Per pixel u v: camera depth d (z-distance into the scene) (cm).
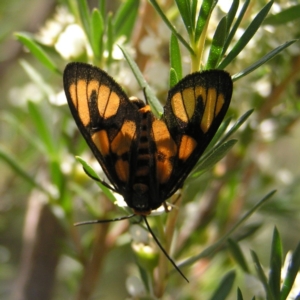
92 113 18
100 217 20
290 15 18
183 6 17
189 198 21
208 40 19
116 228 21
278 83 21
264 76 20
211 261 22
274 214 22
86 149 21
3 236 30
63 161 21
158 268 18
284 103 21
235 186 22
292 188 23
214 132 17
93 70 18
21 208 25
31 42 19
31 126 26
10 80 30
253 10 19
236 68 20
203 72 17
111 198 17
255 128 21
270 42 20
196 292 22
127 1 19
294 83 21
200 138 17
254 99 21
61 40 19
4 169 26
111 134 18
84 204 21
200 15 17
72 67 17
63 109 20
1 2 24
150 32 20
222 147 17
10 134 26
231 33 17
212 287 22
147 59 20
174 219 18
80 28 19
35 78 20
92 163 21
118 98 18
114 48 19
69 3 20
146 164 17
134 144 18
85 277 21
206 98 17
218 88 17
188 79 17
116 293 30
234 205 22
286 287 17
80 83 17
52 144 21
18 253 30
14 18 25
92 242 21
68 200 20
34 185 20
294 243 26
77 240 21
